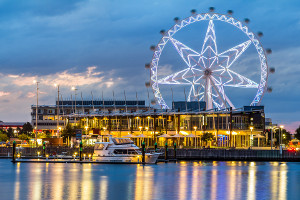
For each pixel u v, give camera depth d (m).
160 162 134.12
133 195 73.31
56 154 145.75
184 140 180.75
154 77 167.88
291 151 142.75
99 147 125.94
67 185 84.12
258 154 144.12
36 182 88.12
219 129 177.38
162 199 69.94
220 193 75.62
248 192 76.94
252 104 166.50
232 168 116.75
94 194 74.12
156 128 180.25
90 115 188.75
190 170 110.25
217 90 168.50
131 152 124.56
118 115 185.25
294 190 79.25
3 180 91.12
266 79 164.50
